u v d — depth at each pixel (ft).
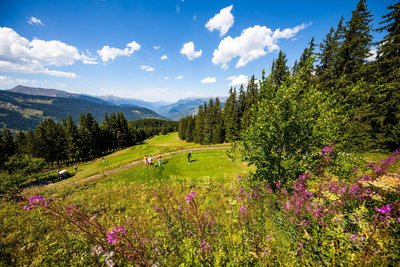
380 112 52.19
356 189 15.67
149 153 129.39
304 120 23.30
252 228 14.33
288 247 12.14
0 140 166.91
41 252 16.42
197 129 214.69
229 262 11.34
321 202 14.42
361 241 10.80
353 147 31.86
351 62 58.75
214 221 16.16
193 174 71.67
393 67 50.67
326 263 10.26
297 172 24.52
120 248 9.75
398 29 49.83
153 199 38.04
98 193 51.62
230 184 43.68
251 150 27.81
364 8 57.77
